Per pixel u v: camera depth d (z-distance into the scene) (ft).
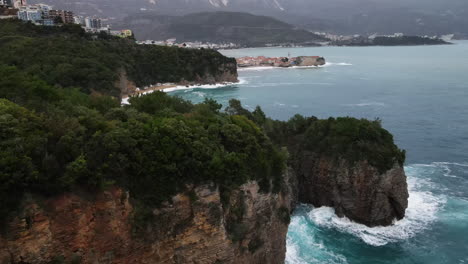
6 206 86.94
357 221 199.72
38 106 126.72
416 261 167.94
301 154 224.33
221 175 120.26
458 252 172.96
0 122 94.53
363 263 167.12
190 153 117.29
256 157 135.64
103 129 110.93
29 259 89.20
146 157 109.40
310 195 220.23
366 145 199.52
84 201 98.12
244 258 128.06
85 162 98.48
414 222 198.70
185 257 113.39
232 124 138.62
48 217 92.58
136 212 104.53
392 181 193.67
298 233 189.67
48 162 94.32
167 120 123.44
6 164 87.40
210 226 116.16
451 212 207.41
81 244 96.99
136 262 105.29
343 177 201.05
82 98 160.97
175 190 112.06
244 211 127.85
